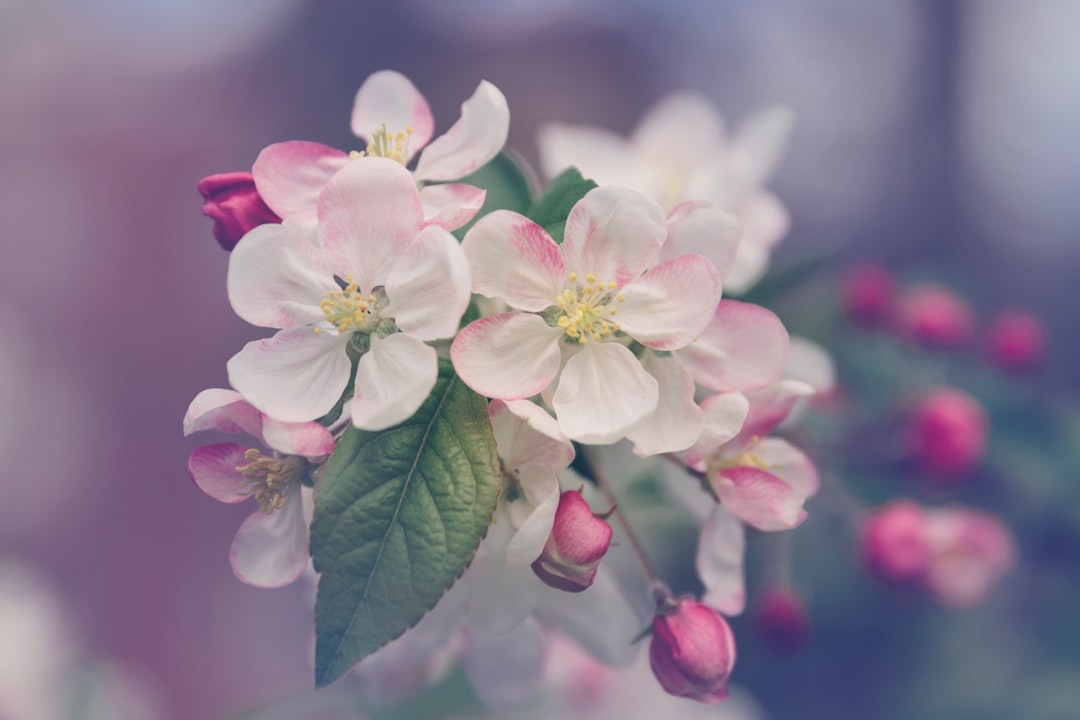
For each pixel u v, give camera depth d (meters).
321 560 0.27
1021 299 0.81
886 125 0.87
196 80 0.98
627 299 0.28
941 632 0.48
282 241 0.28
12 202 0.98
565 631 0.31
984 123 0.85
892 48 0.87
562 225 0.29
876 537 0.39
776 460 0.31
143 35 0.98
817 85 0.87
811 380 0.37
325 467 0.27
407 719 0.41
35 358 0.96
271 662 0.92
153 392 0.97
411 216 0.28
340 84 0.92
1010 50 0.84
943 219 0.84
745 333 0.29
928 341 0.43
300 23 0.94
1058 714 0.44
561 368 0.28
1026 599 0.47
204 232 0.98
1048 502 0.43
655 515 0.36
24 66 0.99
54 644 0.59
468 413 0.28
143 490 0.96
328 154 0.29
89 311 0.98
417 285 0.27
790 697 0.50
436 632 0.31
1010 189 0.84
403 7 0.91
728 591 0.30
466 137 0.29
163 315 0.98
